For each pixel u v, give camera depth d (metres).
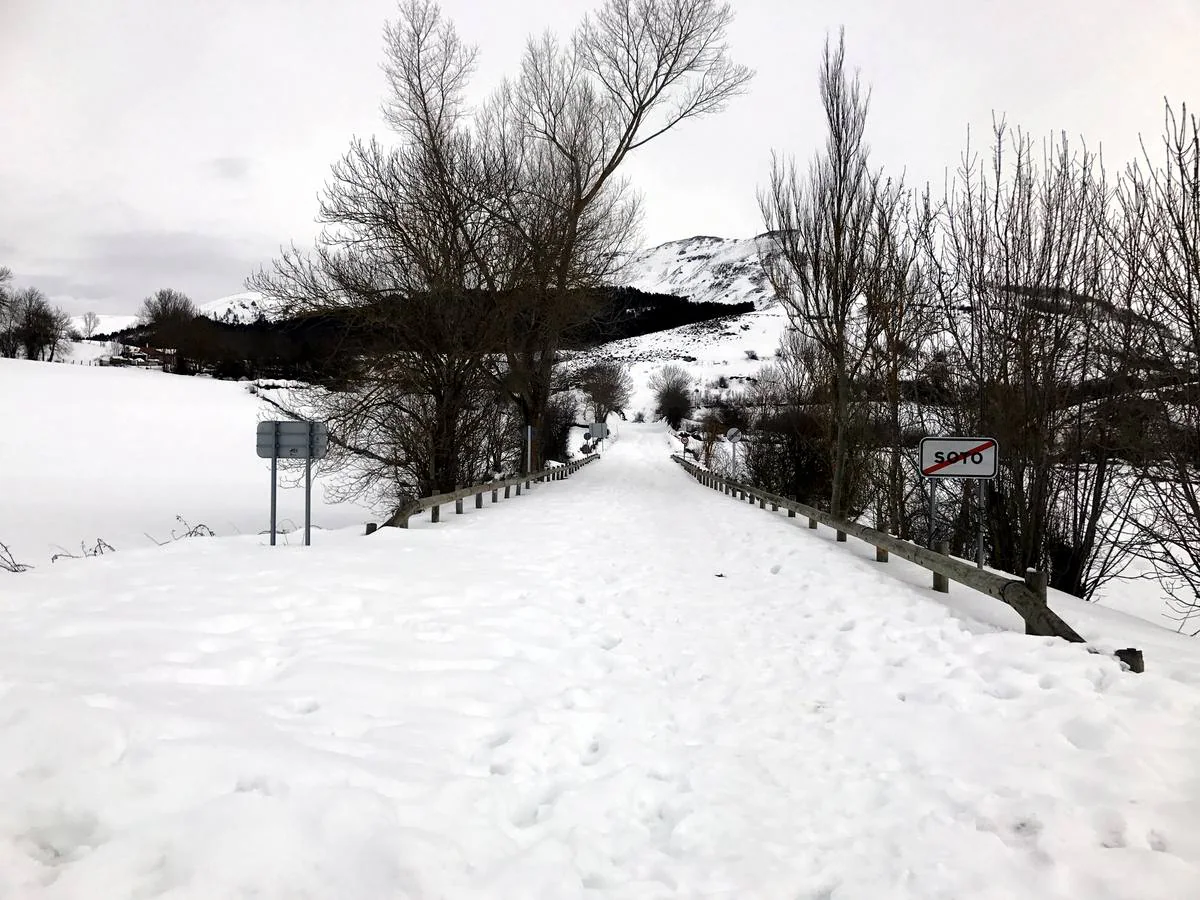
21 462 29.50
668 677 5.39
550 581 8.32
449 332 17.80
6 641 4.80
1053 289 10.38
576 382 29.62
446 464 18.42
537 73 22.62
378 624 5.99
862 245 13.97
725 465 32.31
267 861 2.54
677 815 3.39
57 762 3.00
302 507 23.41
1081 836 3.07
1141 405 8.47
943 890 2.74
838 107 14.02
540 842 2.96
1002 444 10.81
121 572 7.39
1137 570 13.98
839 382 14.50
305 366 19.30
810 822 3.29
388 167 18.23
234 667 4.62
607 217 23.77
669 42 23.27
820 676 5.33
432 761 3.59
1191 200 7.48
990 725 4.25
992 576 6.53
